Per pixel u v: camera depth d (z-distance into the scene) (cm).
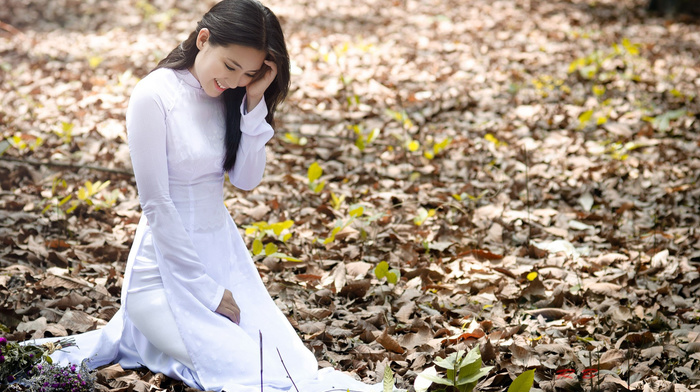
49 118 625
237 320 291
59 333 324
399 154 596
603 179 555
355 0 1273
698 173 561
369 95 744
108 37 966
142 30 1025
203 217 290
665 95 760
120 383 280
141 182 271
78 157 548
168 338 279
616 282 399
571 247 429
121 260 413
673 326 355
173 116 274
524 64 877
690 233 464
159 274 284
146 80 273
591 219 488
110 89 714
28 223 450
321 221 472
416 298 375
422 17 1139
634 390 291
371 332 333
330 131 638
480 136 644
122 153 556
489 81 804
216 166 291
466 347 319
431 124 671
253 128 288
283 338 300
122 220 458
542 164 571
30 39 925
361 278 393
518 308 373
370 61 875
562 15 1173
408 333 332
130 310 286
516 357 309
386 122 668
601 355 319
